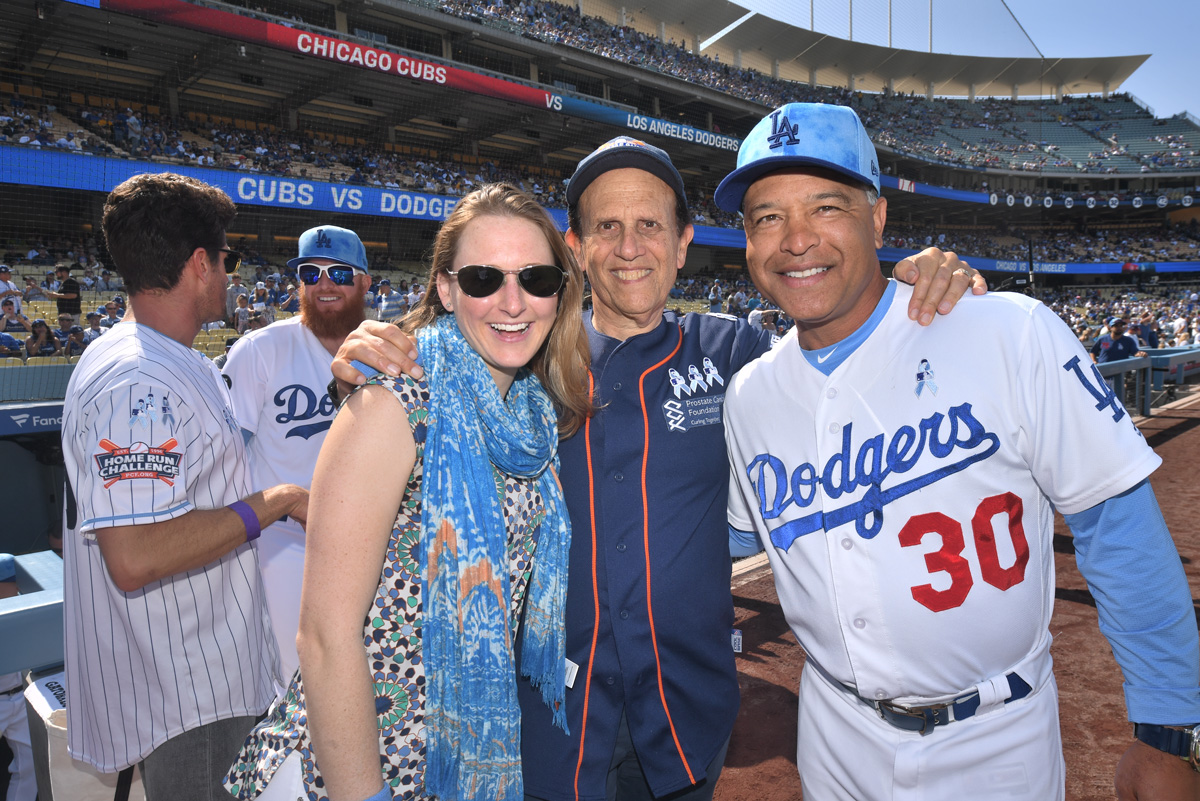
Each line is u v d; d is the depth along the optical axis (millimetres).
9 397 4238
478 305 1297
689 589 1593
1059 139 42781
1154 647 1125
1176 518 4969
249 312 10344
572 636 1574
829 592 1319
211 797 1683
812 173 1286
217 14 15930
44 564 2059
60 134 16469
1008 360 1208
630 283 1693
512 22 24484
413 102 23297
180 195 1681
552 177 28875
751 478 1495
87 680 1586
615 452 1611
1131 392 9523
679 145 27094
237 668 1696
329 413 2783
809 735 1474
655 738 1551
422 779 1232
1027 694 1260
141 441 1443
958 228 38469
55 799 1739
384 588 1204
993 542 1220
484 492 1234
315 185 17500
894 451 1265
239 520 1600
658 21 34062
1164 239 40906
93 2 14438
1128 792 1169
